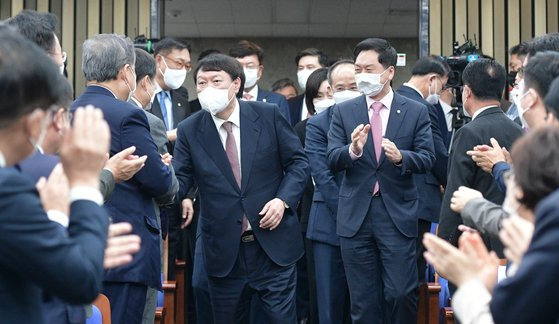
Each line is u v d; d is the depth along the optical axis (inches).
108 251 98.0
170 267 233.6
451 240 185.3
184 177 204.2
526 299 82.7
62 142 92.2
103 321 152.2
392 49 214.5
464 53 270.8
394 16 448.1
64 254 83.2
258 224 201.9
